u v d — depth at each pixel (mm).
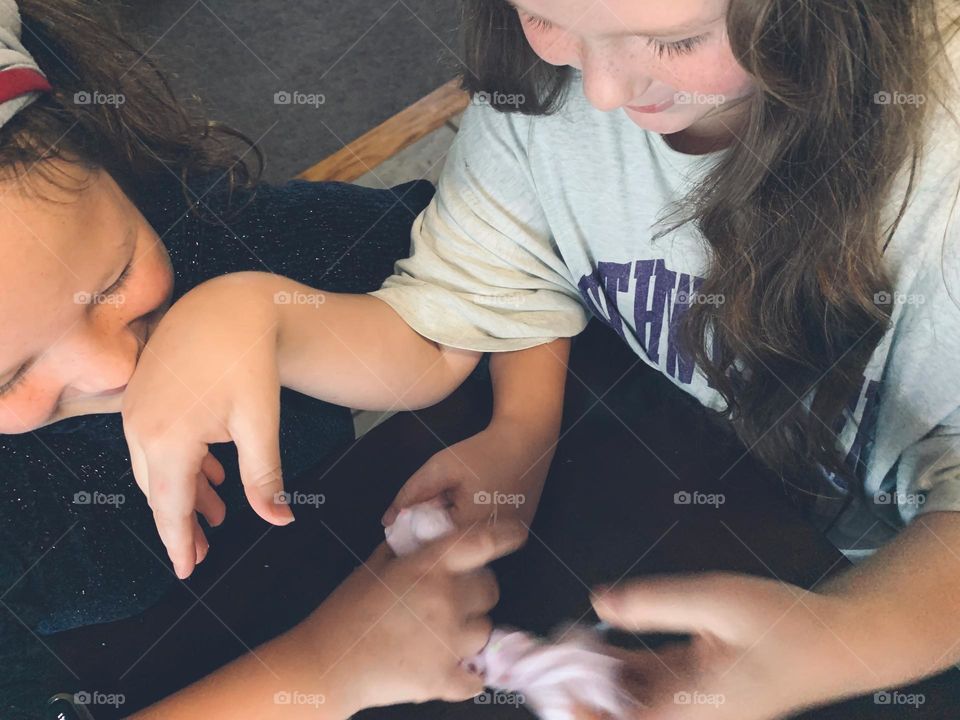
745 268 660
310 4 1649
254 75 1577
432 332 749
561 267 798
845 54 529
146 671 646
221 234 783
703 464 697
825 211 606
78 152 572
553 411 747
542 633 625
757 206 624
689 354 754
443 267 768
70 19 662
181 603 680
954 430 690
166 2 1687
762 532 653
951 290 615
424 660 616
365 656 629
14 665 660
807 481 758
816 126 566
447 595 646
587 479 696
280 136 1492
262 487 600
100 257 571
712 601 623
